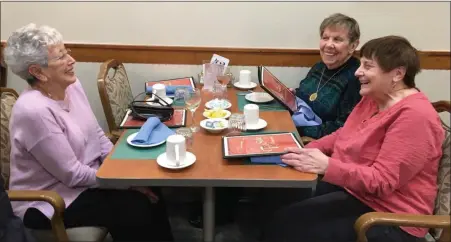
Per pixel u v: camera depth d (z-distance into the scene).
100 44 2.65
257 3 2.56
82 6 2.59
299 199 1.91
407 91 1.55
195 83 2.49
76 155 1.68
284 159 1.49
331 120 2.21
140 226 1.68
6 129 1.74
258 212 2.22
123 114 2.26
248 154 1.50
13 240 1.31
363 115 1.73
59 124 1.59
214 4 2.57
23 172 1.60
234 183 1.39
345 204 1.61
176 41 2.66
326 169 1.47
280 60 2.67
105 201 1.67
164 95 2.18
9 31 2.63
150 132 1.68
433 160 1.51
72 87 1.79
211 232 1.67
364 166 1.52
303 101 2.27
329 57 2.18
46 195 1.41
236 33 2.63
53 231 1.45
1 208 1.30
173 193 2.53
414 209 1.51
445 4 2.53
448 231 1.36
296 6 2.56
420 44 2.62
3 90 1.87
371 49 1.54
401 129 1.44
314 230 1.60
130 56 2.68
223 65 2.36
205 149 1.60
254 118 1.80
